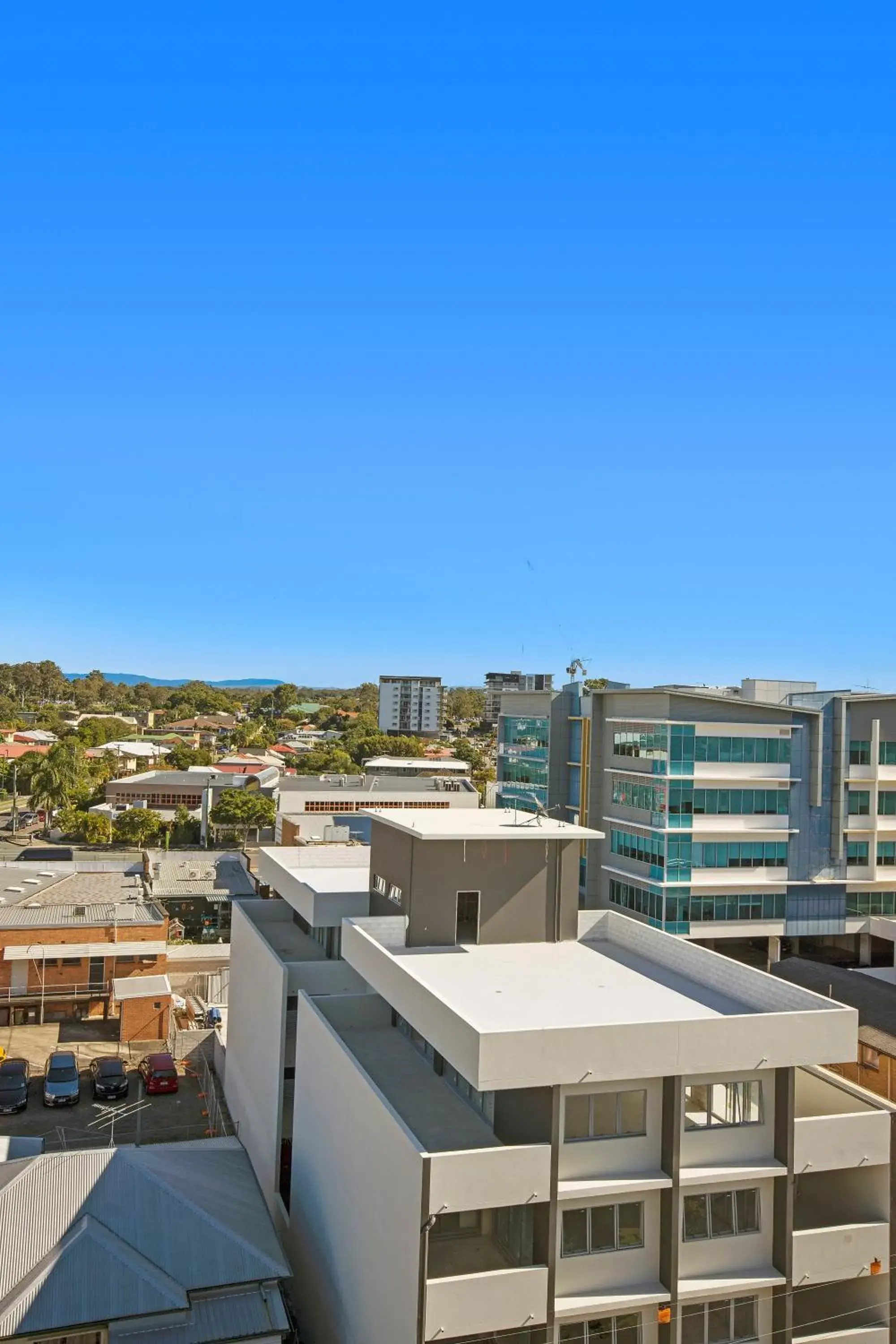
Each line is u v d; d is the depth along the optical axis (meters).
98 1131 37.59
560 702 70.94
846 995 38.72
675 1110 20.06
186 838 108.38
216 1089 42.62
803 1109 24.36
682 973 26.50
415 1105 23.42
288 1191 31.73
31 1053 45.72
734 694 72.00
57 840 110.88
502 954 27.97
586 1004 23.61
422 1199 18.31
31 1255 22.62
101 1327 21.41
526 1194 18.91
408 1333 18.64
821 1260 21.14
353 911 34.97
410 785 108.75
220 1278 23.06
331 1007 29.44
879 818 63.22
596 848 65.94
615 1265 19.95
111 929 51.06
